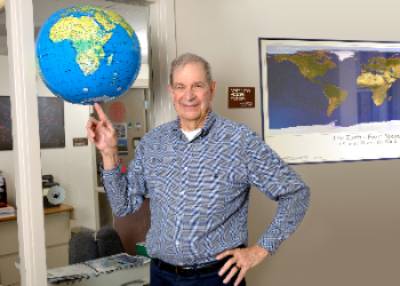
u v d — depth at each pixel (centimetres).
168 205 144
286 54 258
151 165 151
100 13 148
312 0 264
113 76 146
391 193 286
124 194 157
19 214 184
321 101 267
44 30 147
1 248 234
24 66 180
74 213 208
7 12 181
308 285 265
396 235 289
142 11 221
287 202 145
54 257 203
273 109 256
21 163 181
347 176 274
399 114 287
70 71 141
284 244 258
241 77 246
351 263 276
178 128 151
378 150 282
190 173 142
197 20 233
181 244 140
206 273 142
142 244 226
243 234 148
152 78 226
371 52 280
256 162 143
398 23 287
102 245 216
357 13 276
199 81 142
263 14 251
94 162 210
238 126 147
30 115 182
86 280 207
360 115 278
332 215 271
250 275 248
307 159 264
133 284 220
